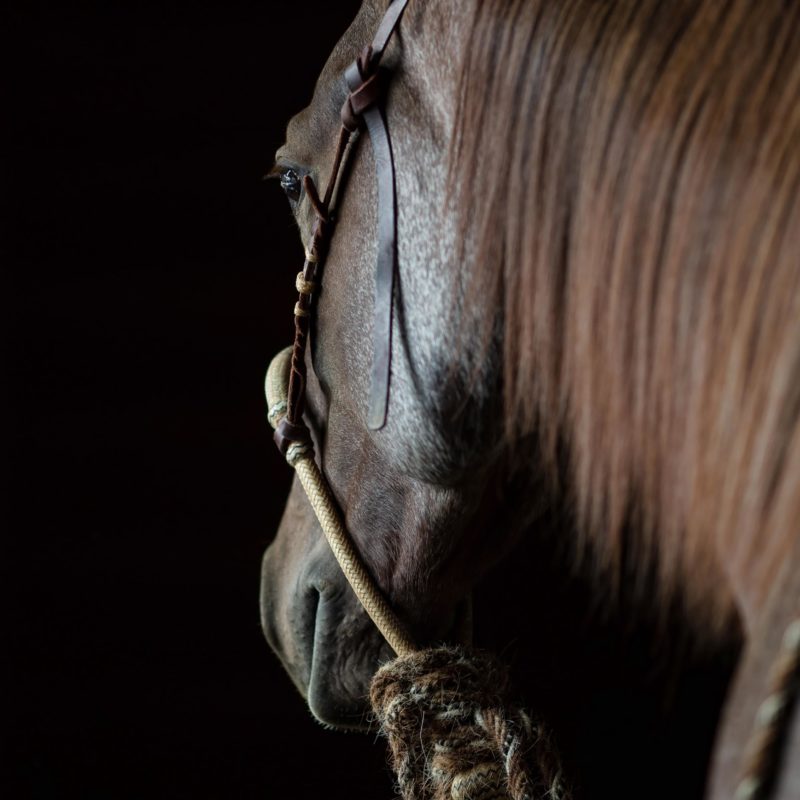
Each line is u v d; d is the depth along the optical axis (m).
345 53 2.01
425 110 1.91
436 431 1.93
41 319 4.04
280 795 3.64
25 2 4.00
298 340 2.04
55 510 3.98
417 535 2.02
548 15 1.83
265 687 3.81
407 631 2.03
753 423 1.73
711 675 3.26
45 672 3.84
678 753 3.26
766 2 1.77
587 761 3.27
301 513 2.16
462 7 1.89
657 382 1.78
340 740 3.67
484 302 1.87
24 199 4.04
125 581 3.95
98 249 4.07
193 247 4.08
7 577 3.90
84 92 4.05
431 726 1.98
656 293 1.78
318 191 2.04
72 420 4.03
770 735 1.67
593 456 1.82
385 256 1.93
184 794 3.68
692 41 1.78
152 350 4.07
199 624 3.90
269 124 4.08
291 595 2.12
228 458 4.03
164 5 4.04
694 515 1.77
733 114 1.76
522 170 1.84
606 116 1.80
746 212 1.74
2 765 3.72
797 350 1.71
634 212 1.78
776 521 1.71
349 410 2.02
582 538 1.84
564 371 1.83
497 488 2.01
